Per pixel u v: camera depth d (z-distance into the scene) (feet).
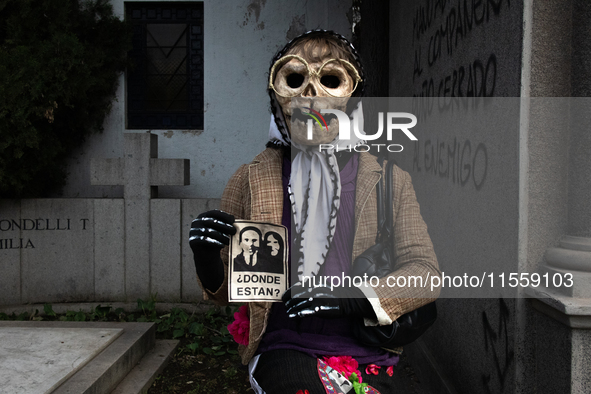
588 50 5.67
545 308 5.73
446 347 9.11
